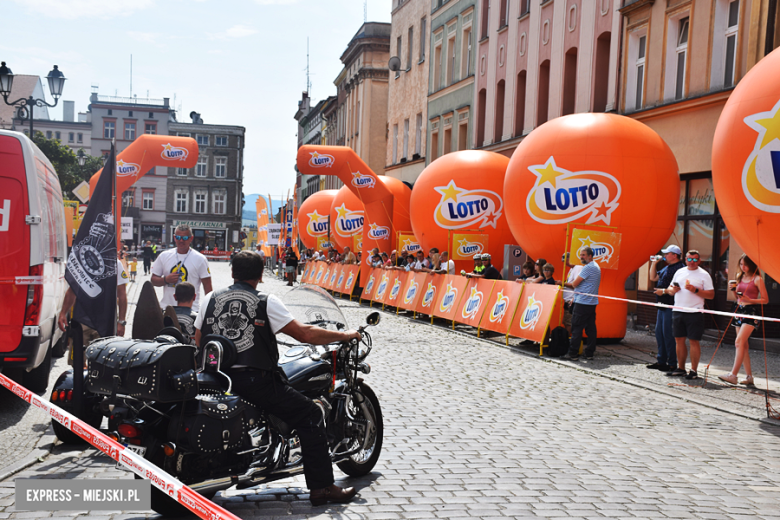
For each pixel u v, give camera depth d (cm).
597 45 2095
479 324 1515
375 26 4984
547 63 2475
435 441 665
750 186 860
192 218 8756
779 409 852
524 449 648
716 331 1514
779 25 1412
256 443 475
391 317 1959
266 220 4869
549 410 820
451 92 3297
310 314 545
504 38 2775
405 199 2680
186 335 674
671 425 766
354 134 5378
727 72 1567
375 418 567
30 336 747
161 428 435
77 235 618
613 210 1302
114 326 618
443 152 3381
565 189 1325
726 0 1573
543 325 1272
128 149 2158
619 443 682
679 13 1708
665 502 516
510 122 2716
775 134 830
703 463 624
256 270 479
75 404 600
